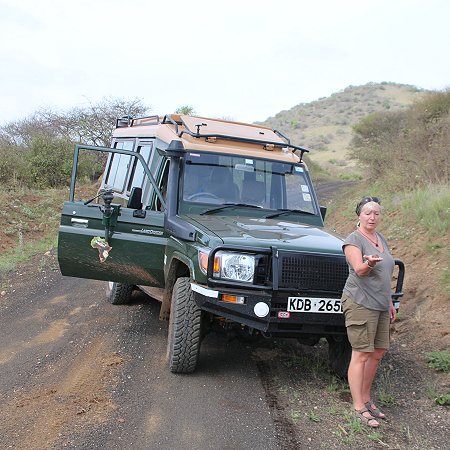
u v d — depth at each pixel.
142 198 7.05
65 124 25.88
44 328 7.16
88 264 6.21
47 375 5.55
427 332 6.58
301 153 7.25
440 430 4.52
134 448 4.12
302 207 6.73
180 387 5.24
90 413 4.67
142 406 4.82
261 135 7.37
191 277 5.30
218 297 4.96
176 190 6.27
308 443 4.27
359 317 4.68
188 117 7.43
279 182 6.74
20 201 17.05
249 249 5.00
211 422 4.56
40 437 4.26
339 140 90.56
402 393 5.27
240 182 6.58
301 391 5.27
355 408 4.74
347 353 5.54
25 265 11.23
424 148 15.05
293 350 6.48
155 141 7.21
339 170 46.91
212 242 5.15
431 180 13.45
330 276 5.11
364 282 4.67
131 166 7.82
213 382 5.39
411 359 6.05
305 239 5.42
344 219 15.26
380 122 28.98
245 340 5.83
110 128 26.23
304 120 112.25
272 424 4.56
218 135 6.74
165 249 6.10
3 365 5.84
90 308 8.06
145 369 5.66
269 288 4.96
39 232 14.68
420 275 8.24
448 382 5.39
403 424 4.64
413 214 11.11
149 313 7.79
